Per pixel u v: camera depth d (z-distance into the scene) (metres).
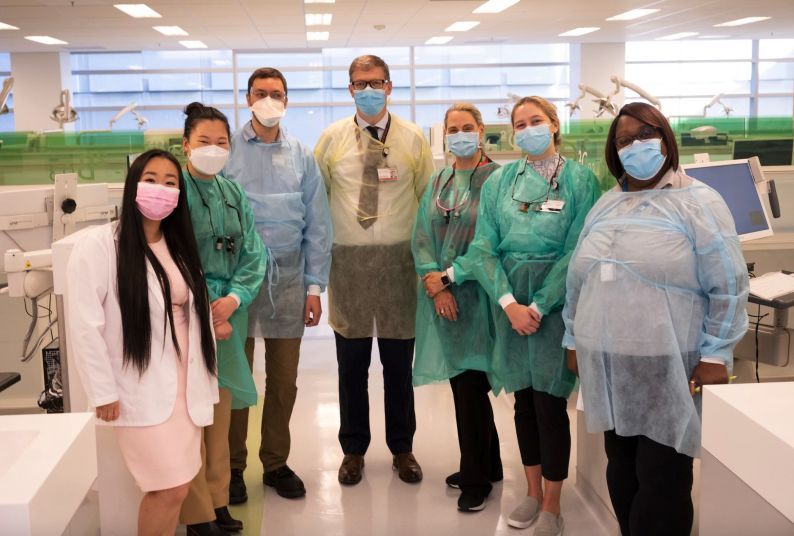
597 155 4.02
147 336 1.89
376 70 2.72
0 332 3.41
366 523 2.63
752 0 9.05
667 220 1.90
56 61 12.94
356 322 2.89
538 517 2.61
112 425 1.95
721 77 14.34
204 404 2.02
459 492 2.87
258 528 2.60
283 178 2.65
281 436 2.85
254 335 2.72
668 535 1.95
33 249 2.87
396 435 3.00
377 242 2.84
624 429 1.96
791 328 3.40
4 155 4.56
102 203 3.11
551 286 2.37
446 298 2.65
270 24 10.21
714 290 1.88
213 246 2.37
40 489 1.23
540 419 2.48
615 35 12.55
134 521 2.30
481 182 2.69
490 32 11.79
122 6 8.55
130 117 13.42
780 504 1.26
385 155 2.82
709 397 1.51
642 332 1.91
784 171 3.66
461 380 2.72
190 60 13.34
